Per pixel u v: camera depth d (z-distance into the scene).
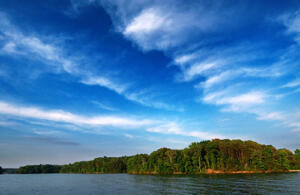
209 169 154.00
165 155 179.00
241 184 74.56
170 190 68.38
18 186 110.31
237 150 157.38
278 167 149.12
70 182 131.00
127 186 89.31
